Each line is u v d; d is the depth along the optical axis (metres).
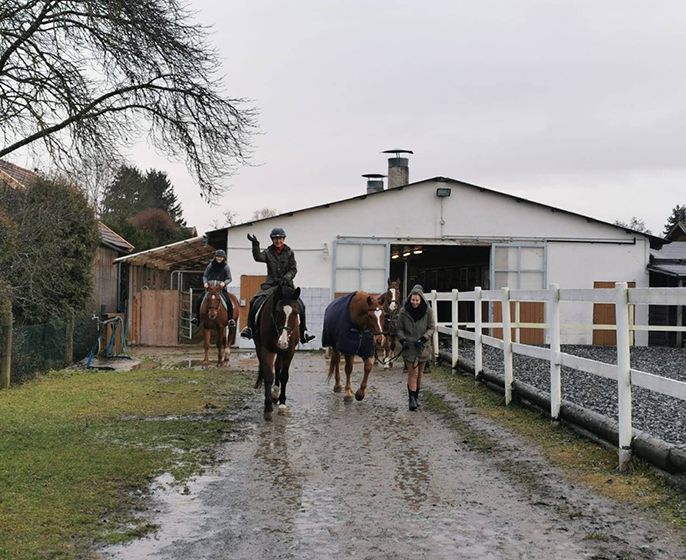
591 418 7.98
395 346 17.42
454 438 8.97
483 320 27.56
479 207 24.73
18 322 16.25
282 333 9.92
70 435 8.60
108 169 13.87
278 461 7.75
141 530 5.48
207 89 14.05
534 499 6.25
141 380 13.77
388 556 4.96
